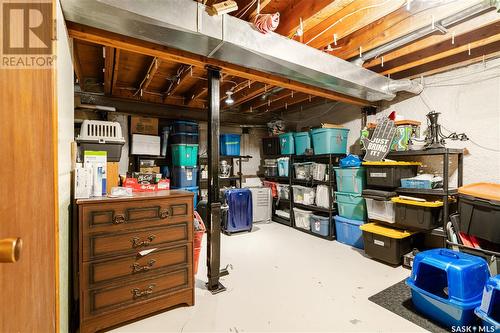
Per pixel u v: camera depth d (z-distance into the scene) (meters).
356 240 3.70
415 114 3.62
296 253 3.46
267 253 3.47
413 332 1.83
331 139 4.16
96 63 3.51
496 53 2.82
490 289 1.57
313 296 2.33
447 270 1.85
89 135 2.36
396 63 3.18
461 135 3.02
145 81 3.71
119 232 1.88
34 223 0.93
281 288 2.48
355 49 2.72
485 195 2.27
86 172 1.94
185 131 4.71
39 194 0.97
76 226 1.84
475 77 3.04
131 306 1.93
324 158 4.77
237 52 2.10
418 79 3.54
